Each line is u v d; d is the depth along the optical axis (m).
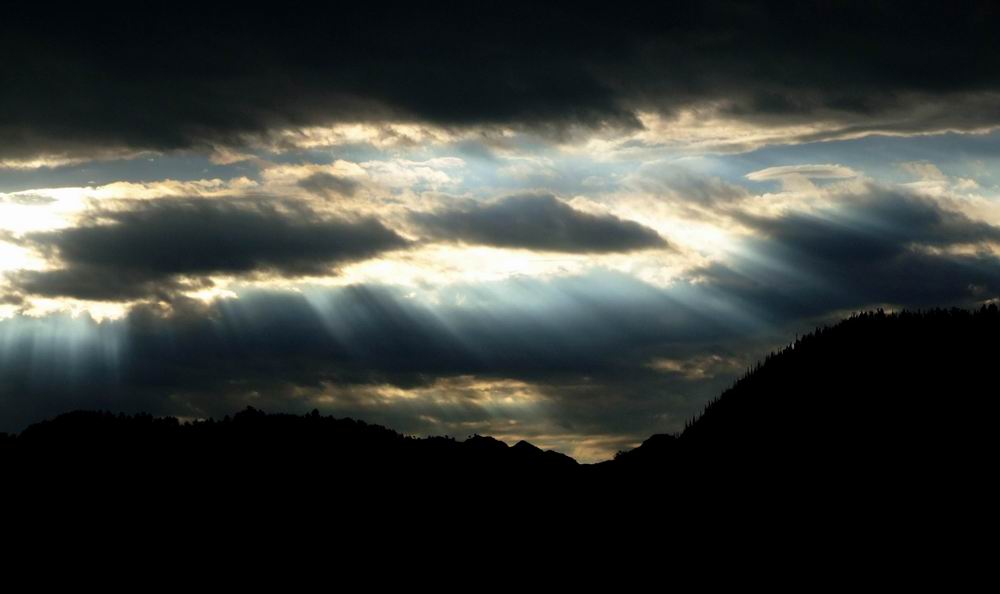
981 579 100.31
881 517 113.56
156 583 81.69
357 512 93.62
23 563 81.75
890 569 104.31
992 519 109.12
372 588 84.62
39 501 89.25
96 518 87.56
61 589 79.69
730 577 104.06
